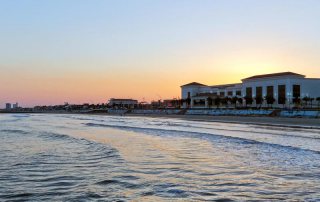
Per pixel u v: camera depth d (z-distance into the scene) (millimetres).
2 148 22094
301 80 101188
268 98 102938
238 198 9117
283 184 10852
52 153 19281
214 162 15500
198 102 136750
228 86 135000
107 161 15922
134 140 27859
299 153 18797
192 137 30562
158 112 142250
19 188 10469
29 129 45719
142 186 10555
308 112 72250
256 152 19297
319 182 11156
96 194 9625
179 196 9328
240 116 87125
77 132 39188
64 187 10547
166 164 14914
